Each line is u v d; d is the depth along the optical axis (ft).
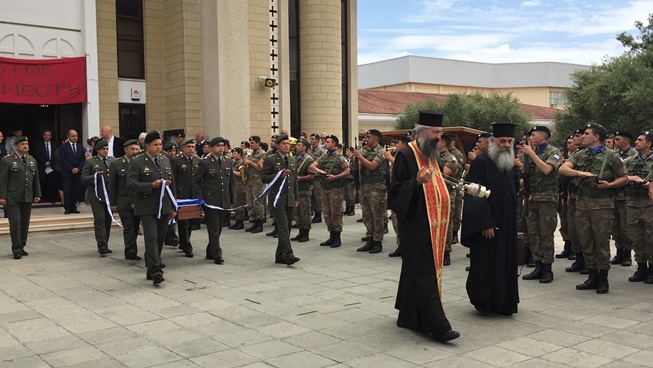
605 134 25.38
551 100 190.29
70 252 35.17
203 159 32.12
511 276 21.21
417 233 19.10
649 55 96.17
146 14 55.83
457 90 187.83
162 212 27.04
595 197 24.67
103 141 34.94
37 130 52.80
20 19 48.03
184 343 18.44
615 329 19.74
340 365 16.52
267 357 17.16
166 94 56.80
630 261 30.99
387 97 131.23
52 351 17.79
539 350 17.71
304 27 62.64
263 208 43.78
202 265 31.17
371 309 22.30
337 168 36.86
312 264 31.35
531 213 27.48
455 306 22.97
